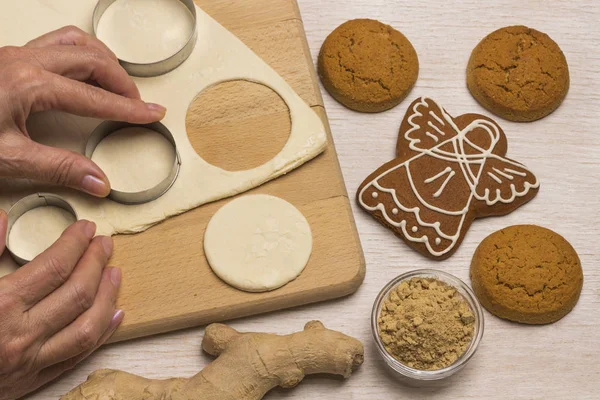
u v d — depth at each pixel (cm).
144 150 75
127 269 73
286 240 73
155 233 74
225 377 70
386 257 76
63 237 70
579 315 75
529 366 73
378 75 78
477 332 71
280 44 79
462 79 80
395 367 71
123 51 77
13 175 70
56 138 75
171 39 78
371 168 78
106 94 72
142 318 72
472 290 75
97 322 70
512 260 73
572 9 83
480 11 82
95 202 74
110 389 70
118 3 78
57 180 71
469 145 76
